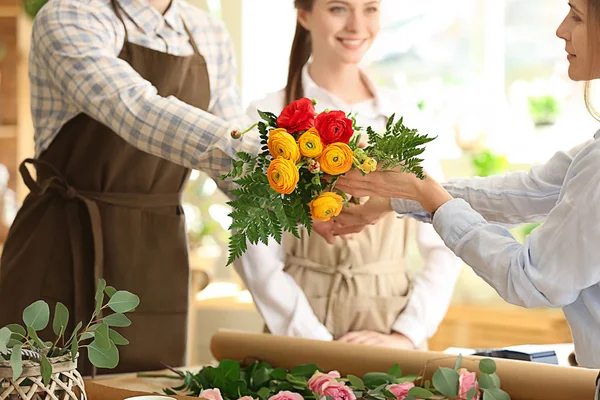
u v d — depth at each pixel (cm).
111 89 188
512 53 493
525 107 484
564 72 477
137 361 213
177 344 217
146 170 212
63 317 119
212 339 195
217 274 518
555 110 474
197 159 179
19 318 207
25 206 213
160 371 195
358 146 153
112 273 210
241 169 147
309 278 247
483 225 144
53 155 211
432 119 501
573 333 141
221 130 177
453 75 500
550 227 132
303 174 147
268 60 527
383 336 242
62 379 113
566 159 169
